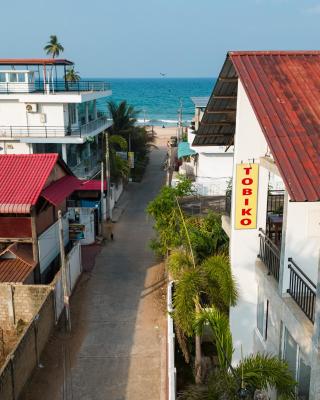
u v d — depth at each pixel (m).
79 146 39.56
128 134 50.38
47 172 21.14
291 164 7.68
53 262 22.45
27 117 36.12
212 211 21.53
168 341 15.84
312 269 10.27
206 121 14.09
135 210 36.53
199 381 13.87
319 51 10.84
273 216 12.91
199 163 32.56
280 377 9.45
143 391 14.66
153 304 20.39
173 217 21.77
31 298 18.20
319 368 8.20
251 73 10.04
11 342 18.41
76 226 25.19
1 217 19.83
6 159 21.94
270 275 11.48
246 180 12.07
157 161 58.72
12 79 39.34
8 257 20.52
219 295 13.07
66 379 15.27
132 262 25.39
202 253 18.23
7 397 13.15
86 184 33.62
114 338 17.73
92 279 23.17
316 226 10.09
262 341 12.23
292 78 9.95
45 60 38.16
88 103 43.00
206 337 16.25
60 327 18.45
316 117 8.76
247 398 9.48
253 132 11.88
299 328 9.31
